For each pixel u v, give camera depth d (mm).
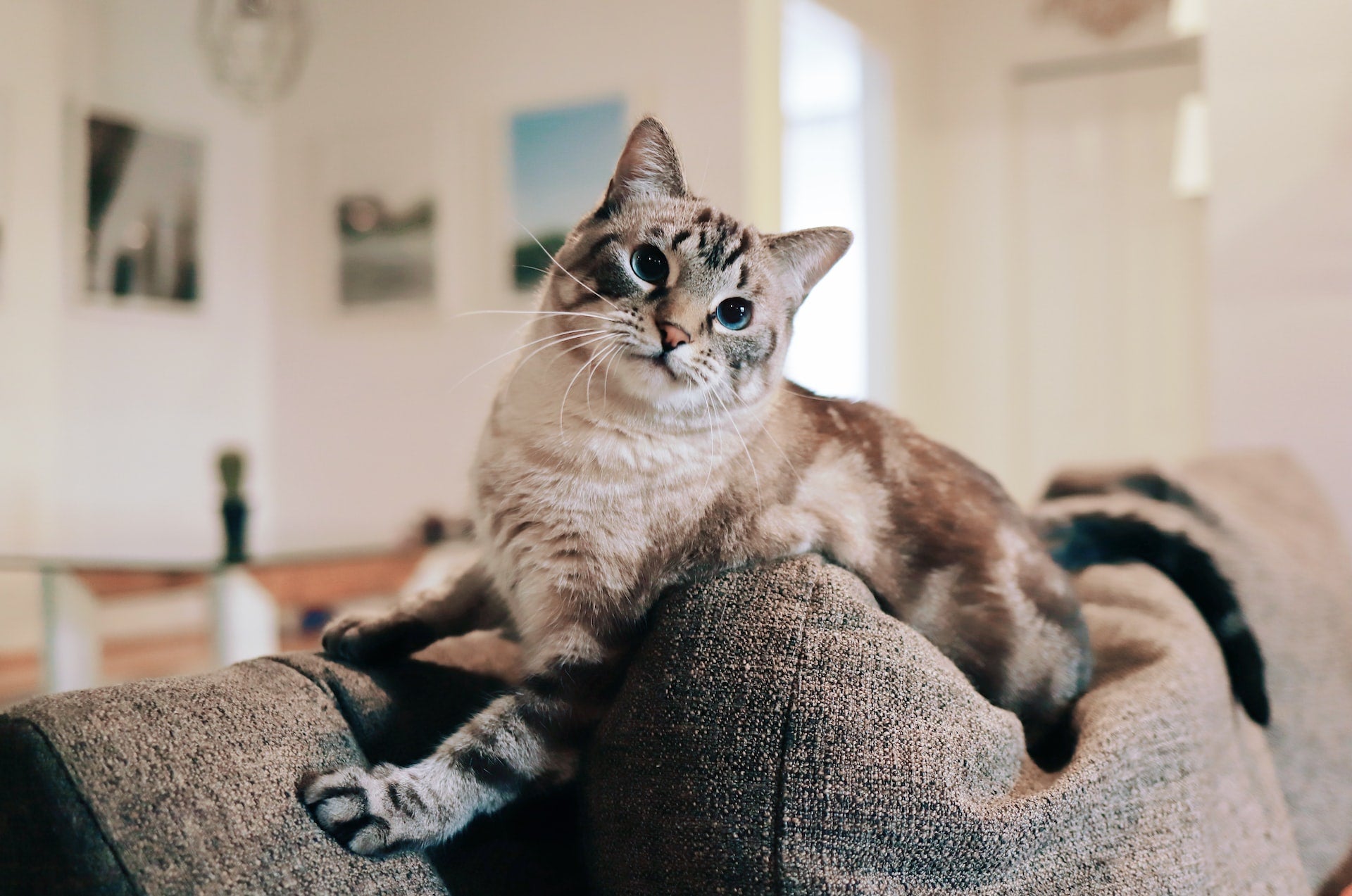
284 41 4047
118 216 3832
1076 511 1583
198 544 3461
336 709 886
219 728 776
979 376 4449
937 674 932
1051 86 4273
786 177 4609
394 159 3854
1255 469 1948
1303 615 1590
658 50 3170
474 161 3641
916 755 856
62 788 679
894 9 4020
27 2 3502
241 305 4258
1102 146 4203
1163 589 1408
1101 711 1065
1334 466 2514
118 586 2525
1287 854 1208
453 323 3777
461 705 1005
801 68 4051
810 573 966
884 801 833
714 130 3055
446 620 1140
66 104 3635
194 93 4066
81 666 2512
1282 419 2561
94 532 3775
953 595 1168
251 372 4301
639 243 1139
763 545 1075
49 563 2480
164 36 3949
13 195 3492
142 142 3887
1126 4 4090
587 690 1028
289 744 809
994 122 4355
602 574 1066
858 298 4145
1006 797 912
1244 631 1410
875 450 1239
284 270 4227
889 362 4062
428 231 3793
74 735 705
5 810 692
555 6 3402
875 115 4008
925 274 4445
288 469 4258
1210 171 2596
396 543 3188
